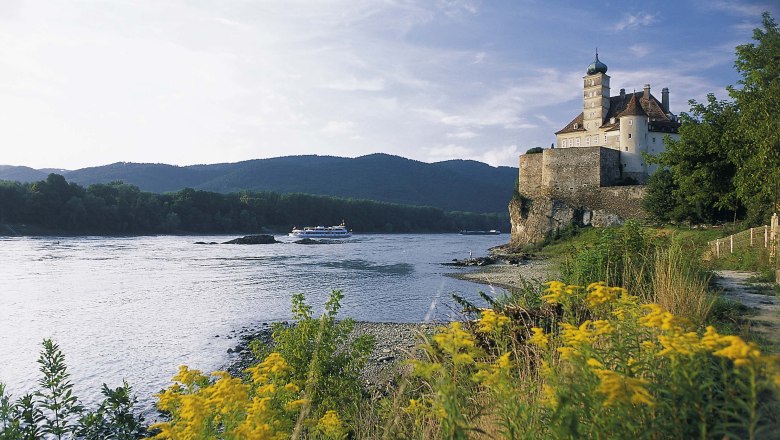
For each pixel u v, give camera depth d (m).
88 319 27.50
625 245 12.10
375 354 17.39
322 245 99.38
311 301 33.09
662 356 3.78
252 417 4.29
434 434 5.01
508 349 6.18
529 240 77.69
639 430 3.34
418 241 118.12
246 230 151.38
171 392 4.89
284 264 58.72
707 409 3.23
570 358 3.76
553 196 77.25
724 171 39.69
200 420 4.30
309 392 7.01
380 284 41.16
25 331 24.56
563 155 76.69
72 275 46.09
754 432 3.00
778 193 21.47
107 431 7.84
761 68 18.70
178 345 22.09
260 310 30.33
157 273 48.69
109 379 17.41
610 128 78.00
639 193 69.38
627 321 4.21
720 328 7.27
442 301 31.84
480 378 3.98
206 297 34.91
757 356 2.96
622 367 3.77
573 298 5.41
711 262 17.16
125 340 22.94
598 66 80.44
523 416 3.78
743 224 35.94
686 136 41.50
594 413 3.42
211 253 75.00
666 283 8.66
